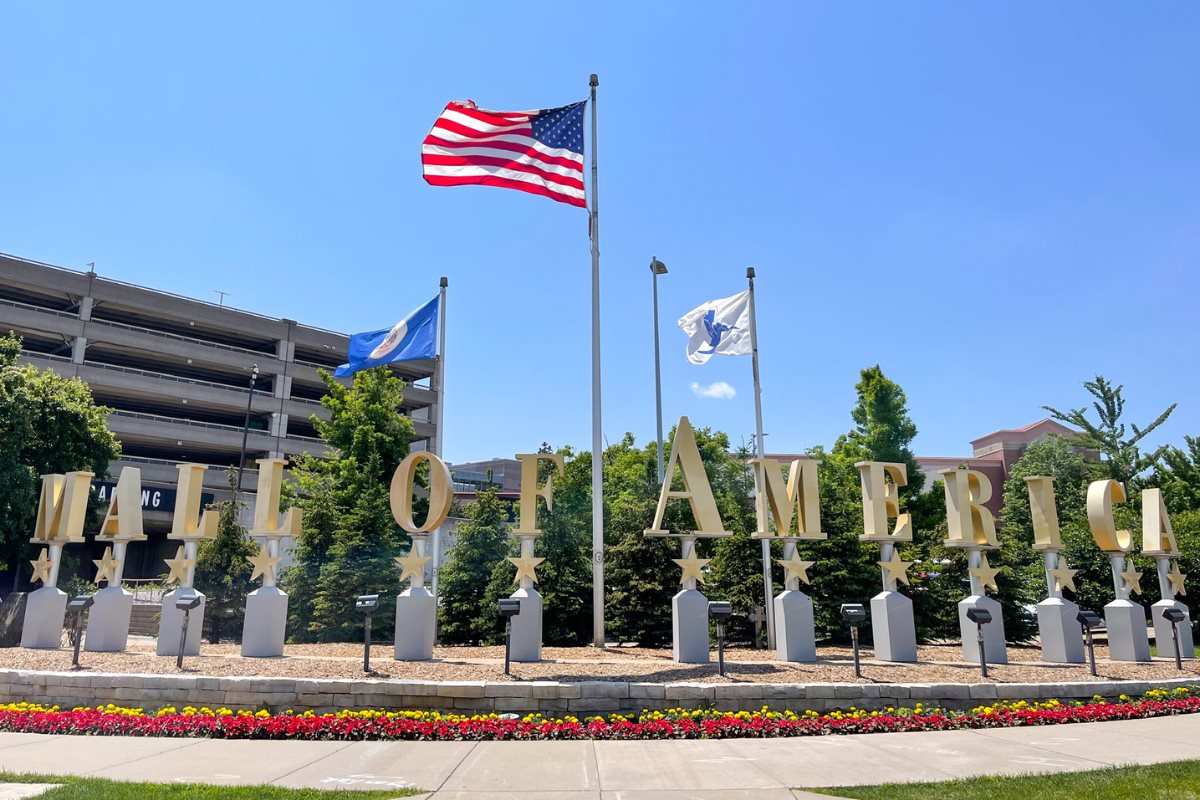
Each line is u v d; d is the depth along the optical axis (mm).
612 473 38406
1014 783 6762
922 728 9570
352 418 31094
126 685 10461
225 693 10180
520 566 12859
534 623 12625
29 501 24391
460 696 9906
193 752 8258
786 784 6938
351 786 6832
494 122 16375
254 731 9078
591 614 21016
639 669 11805
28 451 26188
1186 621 15773
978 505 14539
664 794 6617
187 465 14344
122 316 57906
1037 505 15023
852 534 21250
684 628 12914
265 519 13641
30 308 52125
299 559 23344
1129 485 31078
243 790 6570
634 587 20531
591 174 17203
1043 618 14508
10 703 10711
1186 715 10469
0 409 24219
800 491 14273
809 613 13445
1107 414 31844
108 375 53844
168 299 57656
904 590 21453
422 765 7672
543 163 16469
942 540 22953
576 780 7094
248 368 60688
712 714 9664
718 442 37594
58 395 26922
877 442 32156
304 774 7293
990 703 10547
